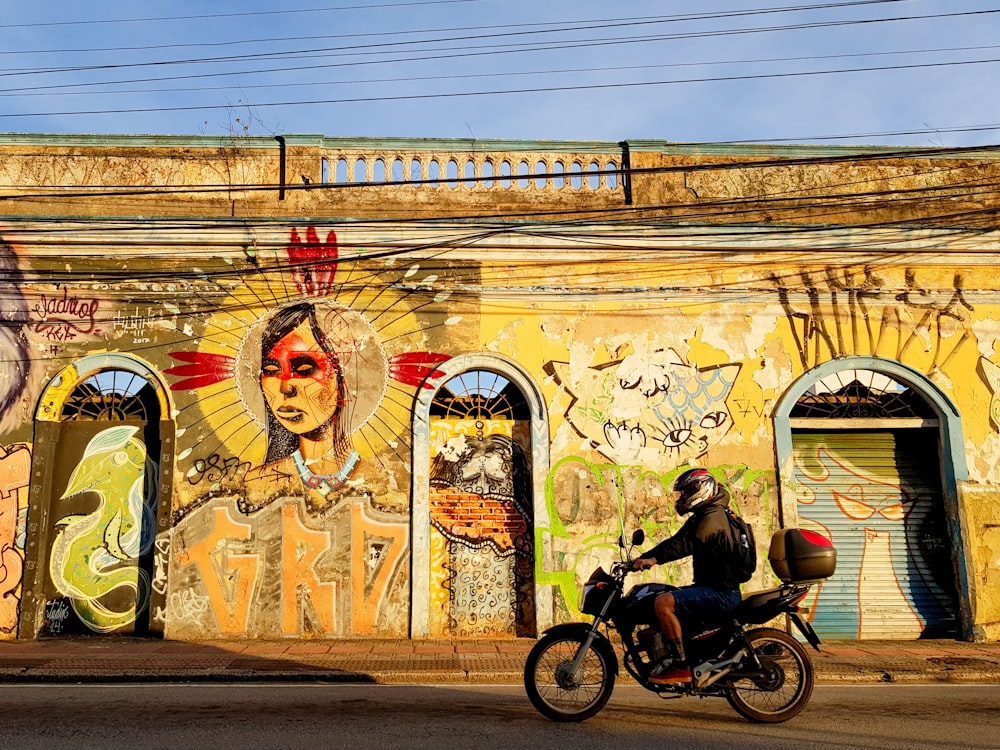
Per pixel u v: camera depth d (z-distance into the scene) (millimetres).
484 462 11594
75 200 11641
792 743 5461
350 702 6875
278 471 11219
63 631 10883
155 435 11406
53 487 11164
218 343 11469
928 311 12070
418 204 11852
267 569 10992
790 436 11656
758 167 12344
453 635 11094
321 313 11586
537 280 11797
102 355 11336
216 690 7559
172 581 10891
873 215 12195
